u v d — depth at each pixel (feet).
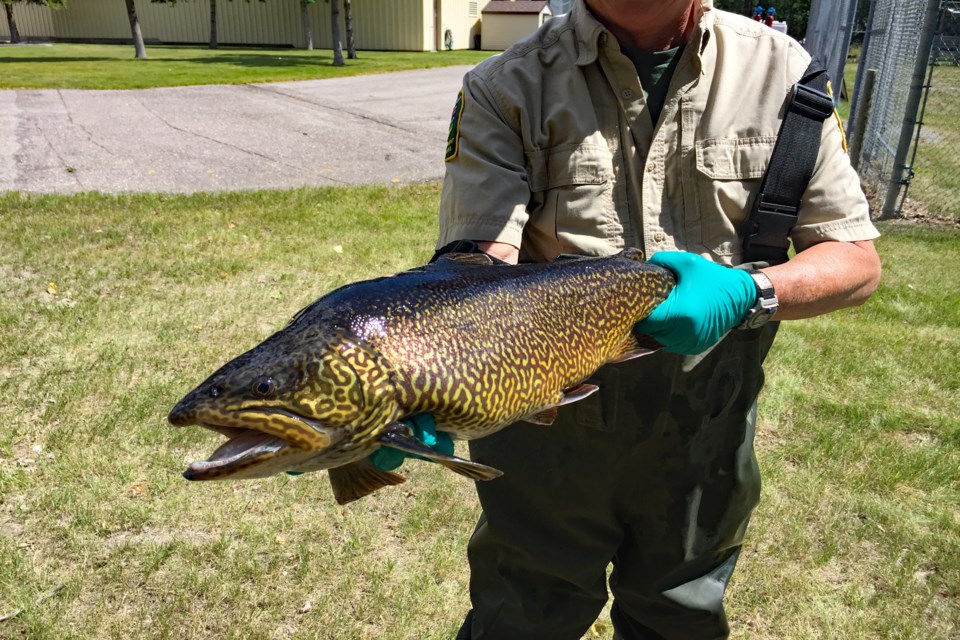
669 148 5.99
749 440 6.60
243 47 120.16
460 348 4.61
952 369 15.92
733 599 10.10
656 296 5.58
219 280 19.56
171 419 4.04
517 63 6.09
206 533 10.96
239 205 27.17
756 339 6.22
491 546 7.12
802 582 10.36
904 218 29.09
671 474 6.36
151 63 79.82
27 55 92.38
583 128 5.97
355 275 20.18
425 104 53.21
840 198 5.98
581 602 7.22
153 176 32.19
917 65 27.55
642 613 7.23
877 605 10.00
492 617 7.30
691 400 6.09
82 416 13.32
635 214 6.07
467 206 5.94
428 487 12.17
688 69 5.92
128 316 17.11
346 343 4.26
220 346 15.89
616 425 6.15
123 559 10.36
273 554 10.64
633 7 5.66
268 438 4.06
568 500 6.58
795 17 139.23
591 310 5.31
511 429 6.50
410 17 116.16
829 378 15.53
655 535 6.70
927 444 13.44
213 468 3.82
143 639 9.22
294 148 38.81
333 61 86.94
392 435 4.32
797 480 12.34
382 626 9.61
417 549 10.89
